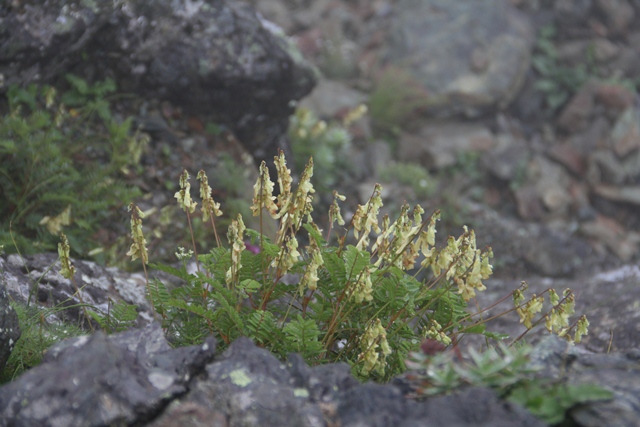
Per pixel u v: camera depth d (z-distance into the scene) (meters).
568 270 2.80
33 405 1.11
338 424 1.12
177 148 2.02
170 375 1.15
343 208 2.65
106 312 1.47
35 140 1.77
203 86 2.06
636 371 1.16
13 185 1.72
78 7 1.85
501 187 3.31
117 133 1.86
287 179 1.31
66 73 1.91
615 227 3.29
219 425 1.12
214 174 2.02
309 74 2.25
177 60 2.02
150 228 1.84
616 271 2.02
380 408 1.13
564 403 1.11
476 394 1.10
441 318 1.34
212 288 1.38
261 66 2.11
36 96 1.85
